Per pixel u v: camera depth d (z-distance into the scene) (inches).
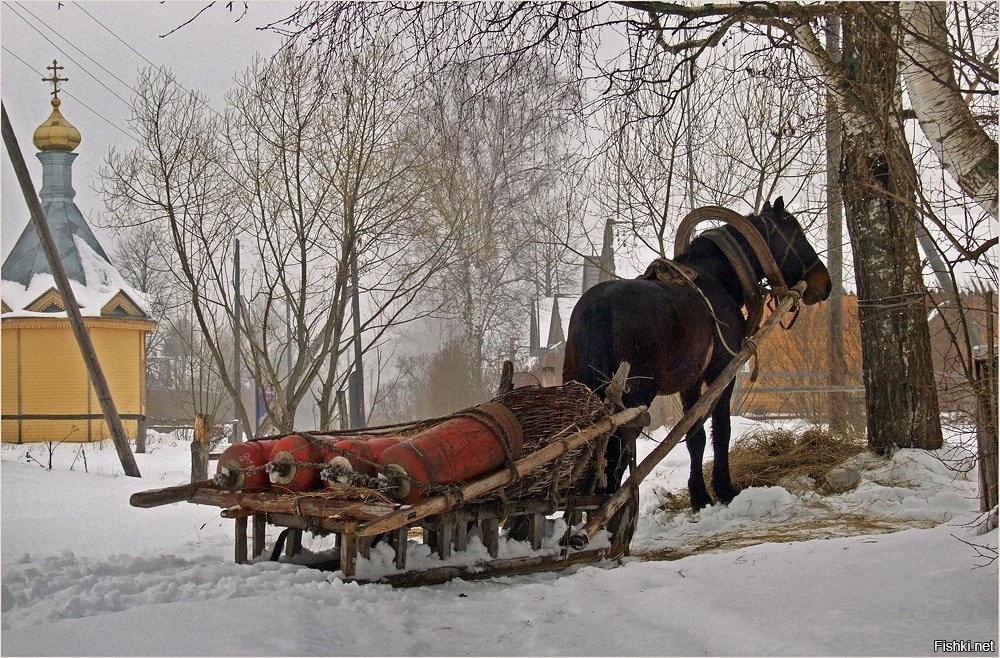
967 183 244.5
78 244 1226.0
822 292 384.8
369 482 232.1
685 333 325.1
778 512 361.4
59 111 1256.2
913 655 162.9
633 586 226.5
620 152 354.9
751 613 193.5
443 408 1259.8
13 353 1162.0
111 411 662.5
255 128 474.3
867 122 269.1
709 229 369.7
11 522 397.1
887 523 332.2
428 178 479.2
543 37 263.0
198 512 437.1
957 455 385.1
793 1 248.2
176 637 171.3
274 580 220.8
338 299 477.7
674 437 294.7
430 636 191.3
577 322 310.3
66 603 196.7
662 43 258.8
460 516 249.4
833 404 535.8
